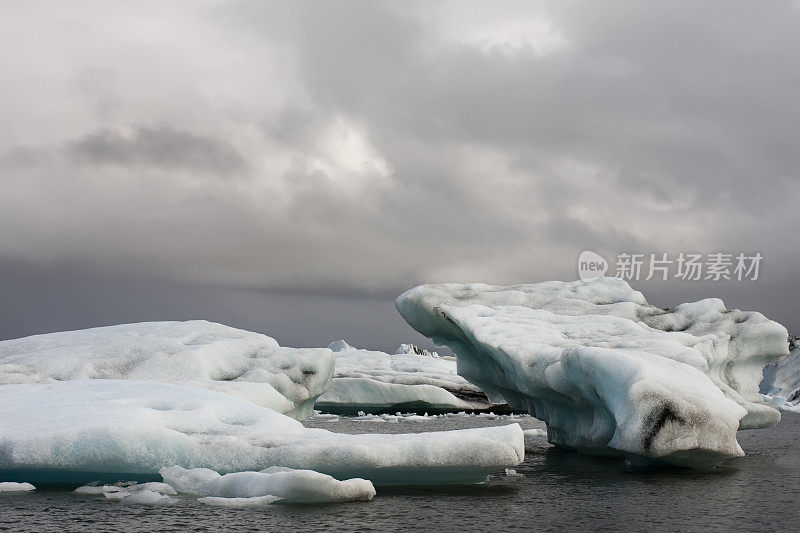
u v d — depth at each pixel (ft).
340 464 38.14
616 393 48.75
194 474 37.88
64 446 38.09
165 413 43.14
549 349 57.82
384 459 38.40
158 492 37.29
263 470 37.86
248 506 35.22
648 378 47.21
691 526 33.91
